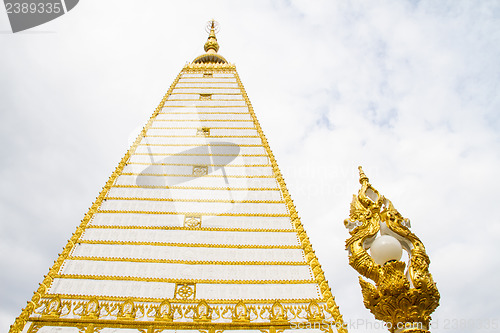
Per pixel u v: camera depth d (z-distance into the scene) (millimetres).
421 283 6906
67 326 9422
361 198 8891
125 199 13891
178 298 10391
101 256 11508
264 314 9992
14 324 9336
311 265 11625
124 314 9742
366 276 7535
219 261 11641
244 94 22969
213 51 35000
